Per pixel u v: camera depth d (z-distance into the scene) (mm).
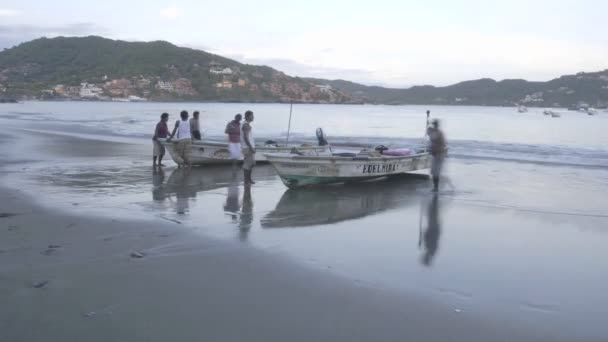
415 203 11555
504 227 9484
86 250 7441
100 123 44406
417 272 6898
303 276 6617
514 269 7109
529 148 25703
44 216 9375
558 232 9148
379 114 84938
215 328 5109
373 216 10211
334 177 13570
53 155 19531
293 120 57031
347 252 7738
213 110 91125
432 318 5461
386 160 14430
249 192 12500
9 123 42406
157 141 16359
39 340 4762
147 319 5266
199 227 8914
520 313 5629
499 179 15406
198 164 17281
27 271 6527
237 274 6645
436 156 12906
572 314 5625
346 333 5082
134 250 7496
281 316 5430
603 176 16125
